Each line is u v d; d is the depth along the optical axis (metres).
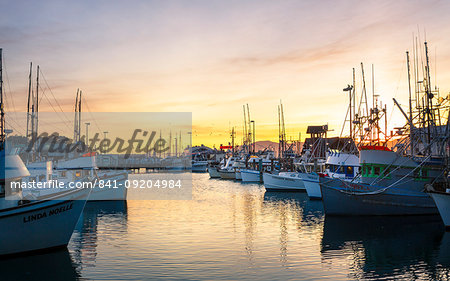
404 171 38.50
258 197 58.94
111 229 32.66
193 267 21.80
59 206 24.48
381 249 25.91
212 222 35.94
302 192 67.31
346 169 50.28
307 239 28.77
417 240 28.42
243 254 24.48
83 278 20.05
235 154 134.62
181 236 29.70
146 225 34.50
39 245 24.25
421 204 38.28
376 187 38.22
